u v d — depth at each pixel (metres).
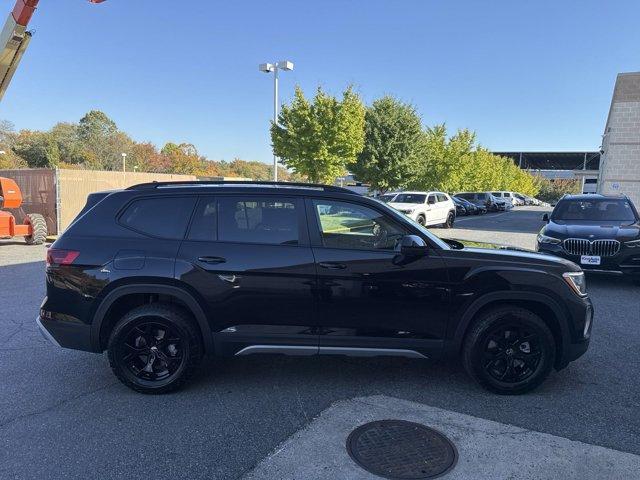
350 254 3.95
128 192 4.22
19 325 5.92
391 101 31.70
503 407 3.80
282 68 21.12
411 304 3.95
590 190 64.69
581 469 2.96
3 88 13.02
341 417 3.62
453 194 38.94
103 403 3.86
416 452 3.14
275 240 4.01
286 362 4.75
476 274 3.94
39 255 12.12
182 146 123.06
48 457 3.08
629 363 4.79
